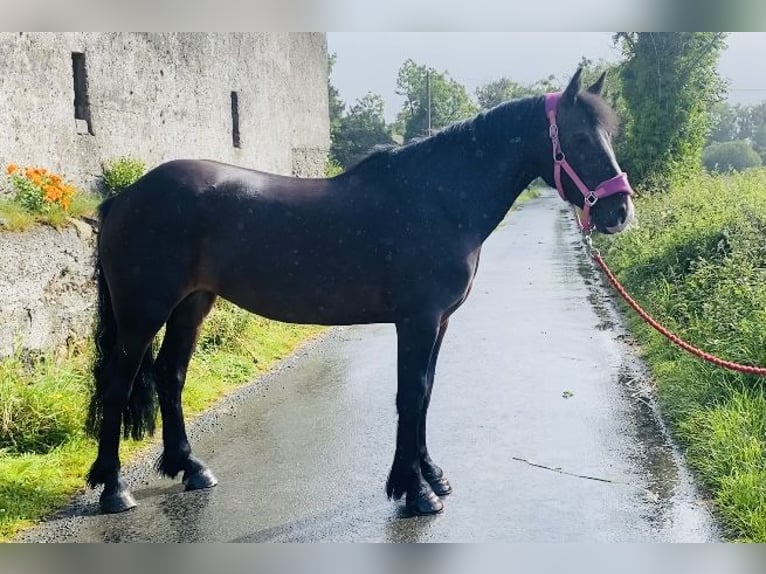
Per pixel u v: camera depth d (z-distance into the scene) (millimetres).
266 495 4477
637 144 18719
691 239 9570
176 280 4227
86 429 4465
